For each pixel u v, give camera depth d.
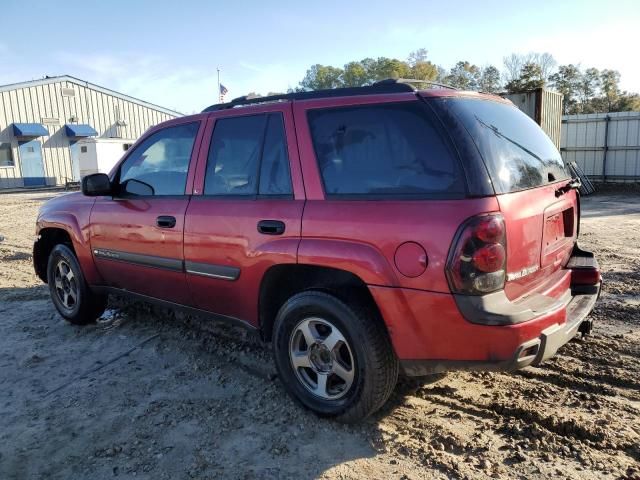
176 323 5.24
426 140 2.92
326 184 3.24
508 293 2.85
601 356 4.15
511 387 3.72
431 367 2.92
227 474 2.89
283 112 3.53
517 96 15.15
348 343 3.11
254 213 3.51
